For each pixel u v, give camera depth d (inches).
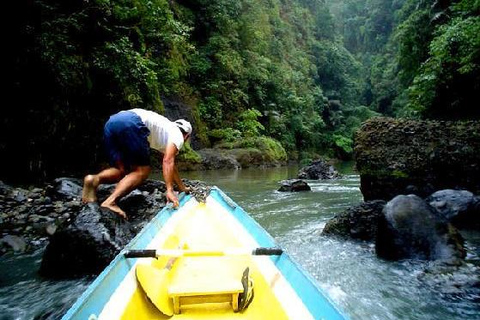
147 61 436.1
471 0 365.7
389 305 124.4
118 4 394.9
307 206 292.5
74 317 59.4
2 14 265.1
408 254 156.6
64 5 329.4
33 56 289.1
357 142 262.1
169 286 78.7
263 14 1314.0
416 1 914.1
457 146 238.7
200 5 816.9
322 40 1950.1
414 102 432.8
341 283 141.6
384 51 2096.5
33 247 179.3
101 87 383.9
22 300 130.0
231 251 95.2
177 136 166.4
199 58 780.6
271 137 994.1
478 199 203.2
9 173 309.0
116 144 165.0
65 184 258.5
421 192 237.1
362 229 191.6
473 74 357.7
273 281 83.6
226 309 75.1
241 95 884.0
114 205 161.8
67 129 349.1
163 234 128.4
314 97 1476.4
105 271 78.6
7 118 294.7
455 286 130.8
